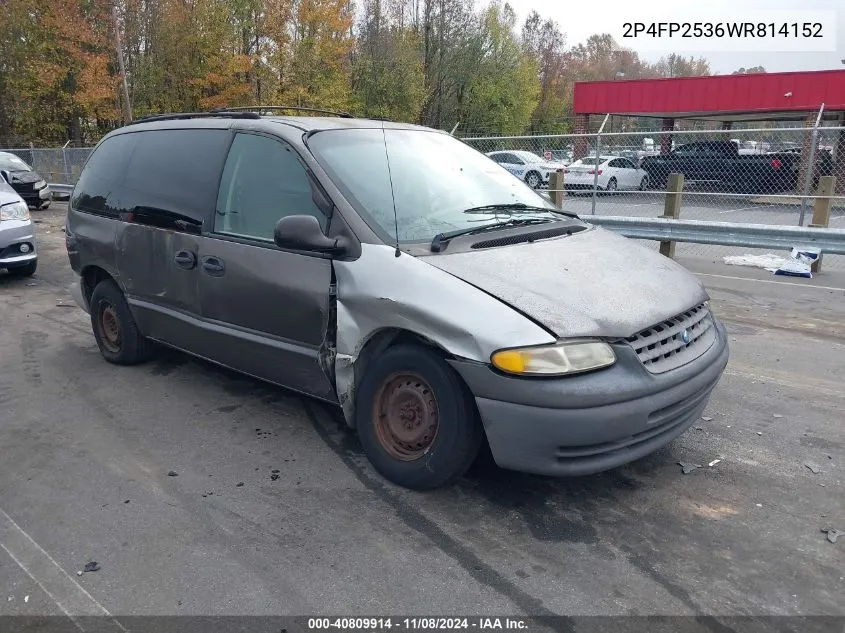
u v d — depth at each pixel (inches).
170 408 179.2
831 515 127.6
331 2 1374.3
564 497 133.8
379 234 136.6
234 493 136.4
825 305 293.6
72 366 213.8
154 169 185.5
